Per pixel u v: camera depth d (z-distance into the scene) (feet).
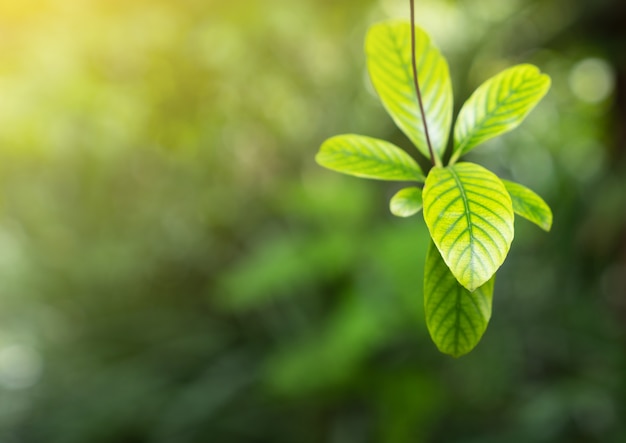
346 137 2.60
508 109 2.56
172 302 13.34
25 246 12.31
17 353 13.99
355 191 11.13
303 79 8.95
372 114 11.43
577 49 10.82
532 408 10.27
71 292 13.19
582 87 12.34
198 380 12.03
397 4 9.99
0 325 13.66
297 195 10.76
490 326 11.69
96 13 7.50
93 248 11.66
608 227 10.90
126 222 10.88
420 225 9.99
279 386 10.37
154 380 12.41
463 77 10.66
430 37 2.72
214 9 7.70
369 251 10.46
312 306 11.85
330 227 11.09
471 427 11.28
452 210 2.01
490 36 10.45
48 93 7.30
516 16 10.30
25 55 7.35
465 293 2.24
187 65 7.88
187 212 10.95
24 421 12.96
